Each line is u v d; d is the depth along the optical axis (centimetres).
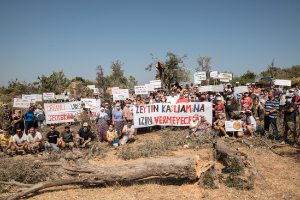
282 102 1066
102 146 883
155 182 552
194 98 1212
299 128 845
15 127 1115
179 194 478
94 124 1073
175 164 503
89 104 1147
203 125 940
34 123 1314
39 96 1342
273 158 674
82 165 534
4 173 608
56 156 772
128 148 816
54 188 554
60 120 1269
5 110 1199
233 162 532
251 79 3403
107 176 521
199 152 776
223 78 1361
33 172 609
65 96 1647
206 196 458
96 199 478
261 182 503
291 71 3494
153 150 793
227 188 488
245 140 804
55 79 3344
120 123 1026
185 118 1064
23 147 859
